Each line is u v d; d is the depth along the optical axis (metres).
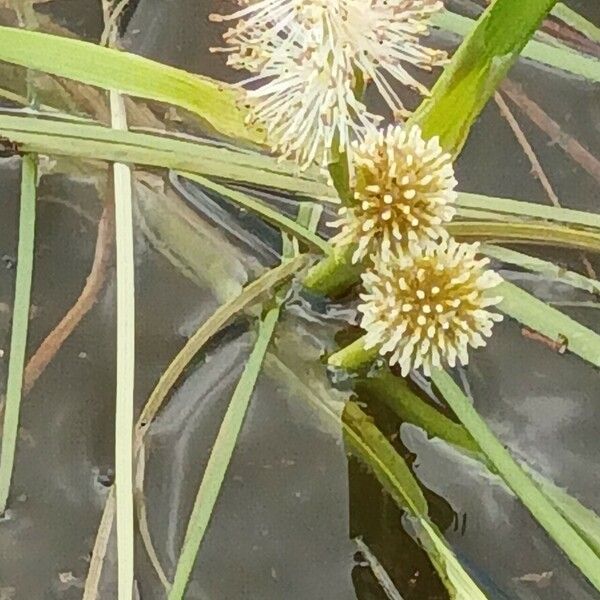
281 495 0.15
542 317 0.15
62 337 0.15
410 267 0.13
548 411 0.15
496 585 0.14
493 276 0.13
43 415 0.15
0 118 0.15
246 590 0.14
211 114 0.14
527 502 0.14
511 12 0.12
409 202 0.13
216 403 0.15
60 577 0.14
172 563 0.14
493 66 0.13
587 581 0.14
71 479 0.15
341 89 0.12
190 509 0.14
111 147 0.15
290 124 0.13
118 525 0.14
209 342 0.15
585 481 0.15
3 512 0.14
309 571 0.14
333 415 0.15
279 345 0.15
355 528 0.15
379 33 0.12
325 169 0.13
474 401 0.15
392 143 0.13
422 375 0.15
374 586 0.14
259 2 0.12
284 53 0.12
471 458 0.15
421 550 0.14
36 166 0.15
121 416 0.14
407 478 0.15
